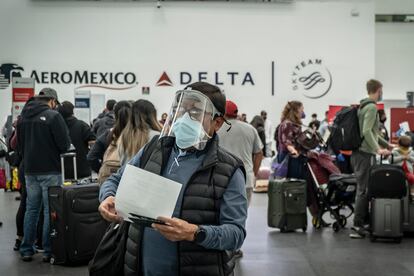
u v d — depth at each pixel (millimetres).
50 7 17359
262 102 17641
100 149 5332
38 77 17438
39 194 5488
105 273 2391
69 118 6746
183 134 2193
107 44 17484
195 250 2129
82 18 17406
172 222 1944
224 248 2084
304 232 7254
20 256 5773
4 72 17328
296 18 17594
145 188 1989
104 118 7344
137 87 17562
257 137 5609
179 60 17594
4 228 7375
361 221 6867
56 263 5391
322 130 13023
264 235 7062
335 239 6809
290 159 7430
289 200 7195
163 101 17594
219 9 17516
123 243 2336
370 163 6746
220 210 2154
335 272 5250
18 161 5980
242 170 2244
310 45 17609
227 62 17594
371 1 17578
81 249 5328
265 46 17594
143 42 17531
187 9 17484
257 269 5359
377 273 5215
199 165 2197
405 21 19156
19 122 5480
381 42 19266
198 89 2268
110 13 17453
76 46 17453
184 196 2152
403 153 7172
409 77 19328
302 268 5398
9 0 17312
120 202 2027
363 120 6664
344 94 17656
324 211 7539
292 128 7445
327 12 17594
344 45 17625
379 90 6699
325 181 7363
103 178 4613
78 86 17484
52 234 5395
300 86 17656
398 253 6035
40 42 17391
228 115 5469
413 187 6836
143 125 4289
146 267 2223
